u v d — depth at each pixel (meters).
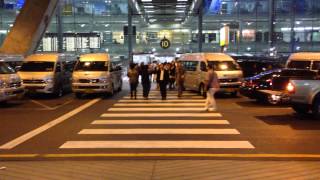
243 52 53.47
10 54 28.16
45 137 12.04
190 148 10.43
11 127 13.84
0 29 54.91
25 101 22.41
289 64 22.55
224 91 23.16
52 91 23.91
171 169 8.14
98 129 13.34
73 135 12.32
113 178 7.56
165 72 22.41
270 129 13.17
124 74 47.91
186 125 14.07
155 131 12.93
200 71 24.44
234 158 9.23
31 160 9.12
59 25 52.41
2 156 9.62
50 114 17.03
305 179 7.41
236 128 13.40
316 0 52.56
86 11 54.94
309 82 15.06
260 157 9.33
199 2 41.53
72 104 20.77
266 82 19.56
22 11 32.31
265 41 53.62
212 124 14.26
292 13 52.66
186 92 26.89
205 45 53.91
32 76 23.75
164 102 21.23
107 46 54.75
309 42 52.59
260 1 53.59
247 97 21.52
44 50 52.22
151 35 55.22
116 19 54.81
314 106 15.09
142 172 7.94
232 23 53.69
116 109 18.50
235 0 53.50
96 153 9.90
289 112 17.19
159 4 43.12
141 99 22.84
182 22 54.53
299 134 12.29
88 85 23.97
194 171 7.97
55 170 8.13
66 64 27.12
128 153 9.87
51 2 32.97
